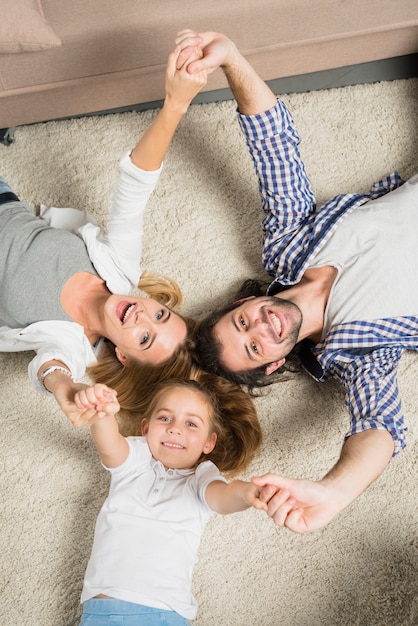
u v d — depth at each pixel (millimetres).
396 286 1605
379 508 1677
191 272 1894
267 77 1892
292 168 1674
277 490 1230
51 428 1743
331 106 1994
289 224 1727
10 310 1640
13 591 1625
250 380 1695
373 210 1673
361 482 1369
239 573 1642
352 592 1614
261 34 1700
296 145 1675
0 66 1663
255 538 1666
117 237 1685
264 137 1628
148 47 1669
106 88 1823
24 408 1761
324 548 1651
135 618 1396
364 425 1482
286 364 1775
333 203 1697
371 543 1649
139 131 1979
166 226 1927
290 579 1634
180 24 1640
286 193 1697
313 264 1671
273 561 1648
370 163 1958
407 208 1659
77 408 1272
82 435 1736
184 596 1454
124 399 1743
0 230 1686
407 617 1579
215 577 1641
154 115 1985
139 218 1658
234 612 1615
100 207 1934
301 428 1748
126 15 1623
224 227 1921
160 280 1848
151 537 1465
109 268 1691
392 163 1955
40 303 1630
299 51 1816
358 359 1614
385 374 1594
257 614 1613
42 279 1641
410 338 1621
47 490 1697
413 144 1960
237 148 1974
